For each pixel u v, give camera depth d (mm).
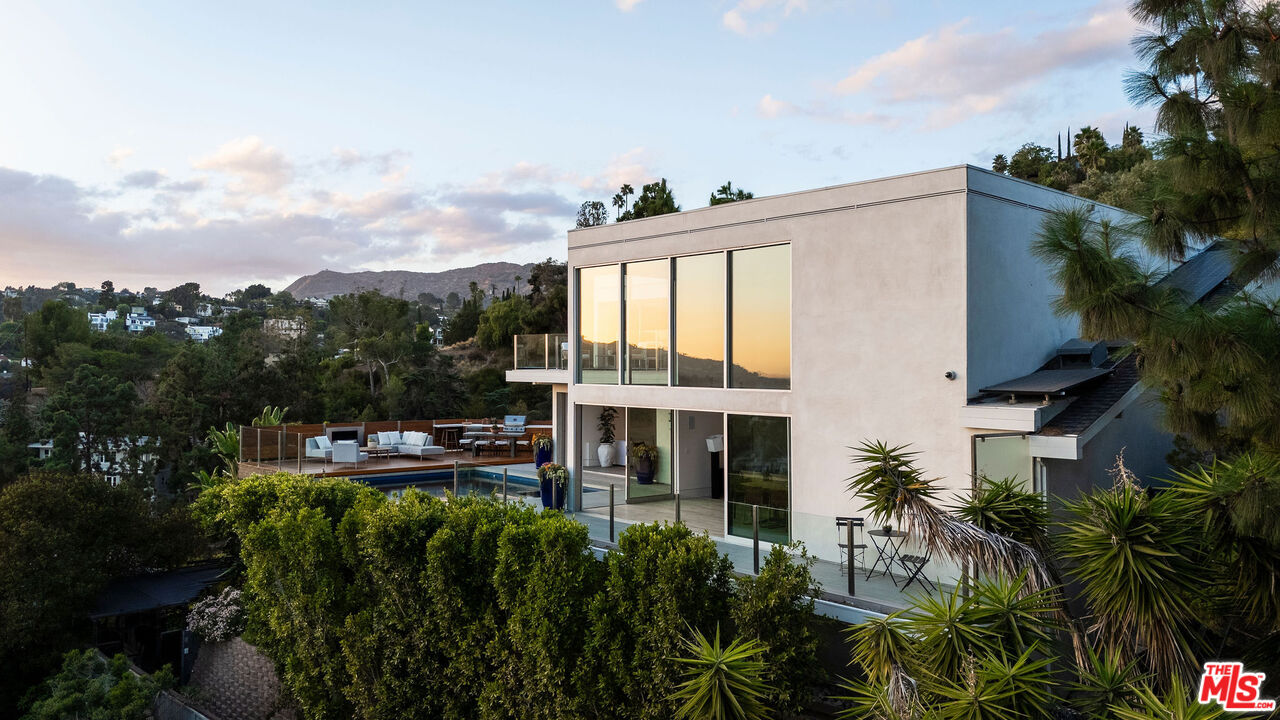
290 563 12633
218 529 16688
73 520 18172
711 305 14242
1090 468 12094
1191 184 7301
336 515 14297
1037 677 5828
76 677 15617
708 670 6898
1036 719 5812
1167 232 7641
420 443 24281
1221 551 7008
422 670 11109
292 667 12773
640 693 8844
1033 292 12352
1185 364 6852
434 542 10508
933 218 11188
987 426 10461
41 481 18750
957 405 10836
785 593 8391
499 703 10109
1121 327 7160
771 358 13312
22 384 56094
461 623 10633
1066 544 7285
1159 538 6531
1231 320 6719
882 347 11711
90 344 57656
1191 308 6914
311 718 12508
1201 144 7164
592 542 13328
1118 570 6523
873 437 11750
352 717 12328
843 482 12070
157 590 19344
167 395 44531
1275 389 6727
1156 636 6543
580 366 16734
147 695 15109
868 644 6855
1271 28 7020
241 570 17422
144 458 45062
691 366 14578
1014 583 6648
